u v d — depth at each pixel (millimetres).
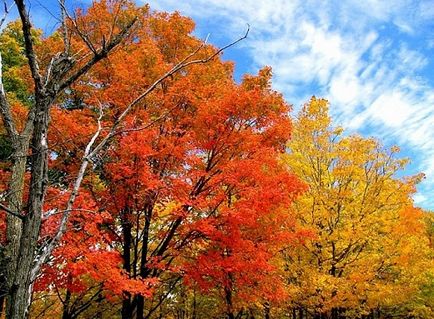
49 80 3553
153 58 10586
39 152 3338
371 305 14766
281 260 13922
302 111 15328
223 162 10953
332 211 14617
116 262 8812
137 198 9906
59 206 7352
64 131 8984
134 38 12438
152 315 15008
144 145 9016
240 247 9773
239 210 9539
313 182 14867
